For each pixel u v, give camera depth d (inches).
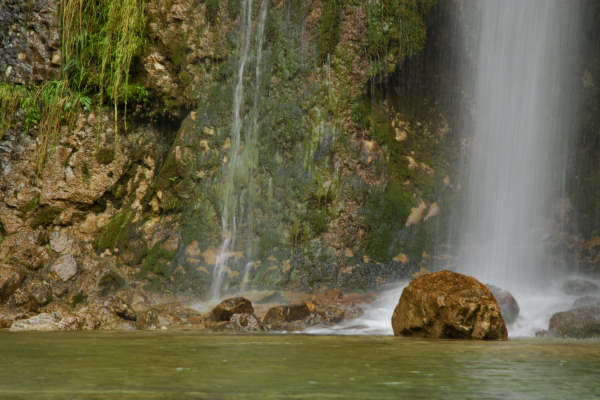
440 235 534.6
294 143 518.3
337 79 515.2
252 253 509.7
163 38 544.4
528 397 112.7
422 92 564.4
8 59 519.2
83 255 503.2
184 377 135.0
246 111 535.5
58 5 521.3
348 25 514.3
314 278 492.4
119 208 534.6
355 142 518.3
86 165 522.3
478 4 565.3
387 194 526.0
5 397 108.3
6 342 241.3
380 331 332.8
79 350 203.9
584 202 573.9
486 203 565.3
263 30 532.7
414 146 557.6
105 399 106.6
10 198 505.0
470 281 287.3
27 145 513.3
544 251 552.4
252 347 217.3
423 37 527.2
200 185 534.0
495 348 216.8
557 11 598.9
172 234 526.3
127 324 362.0
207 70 548.7
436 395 113.7
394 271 502.9
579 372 148.2
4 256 484.4
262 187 521.0
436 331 275.4
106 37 527.2
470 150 575.2
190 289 496.4
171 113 555.5
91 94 531.8
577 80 603.5
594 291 473.4
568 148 596.1
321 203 508.7
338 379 133.0
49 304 441.7
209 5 544.4
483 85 584.1
